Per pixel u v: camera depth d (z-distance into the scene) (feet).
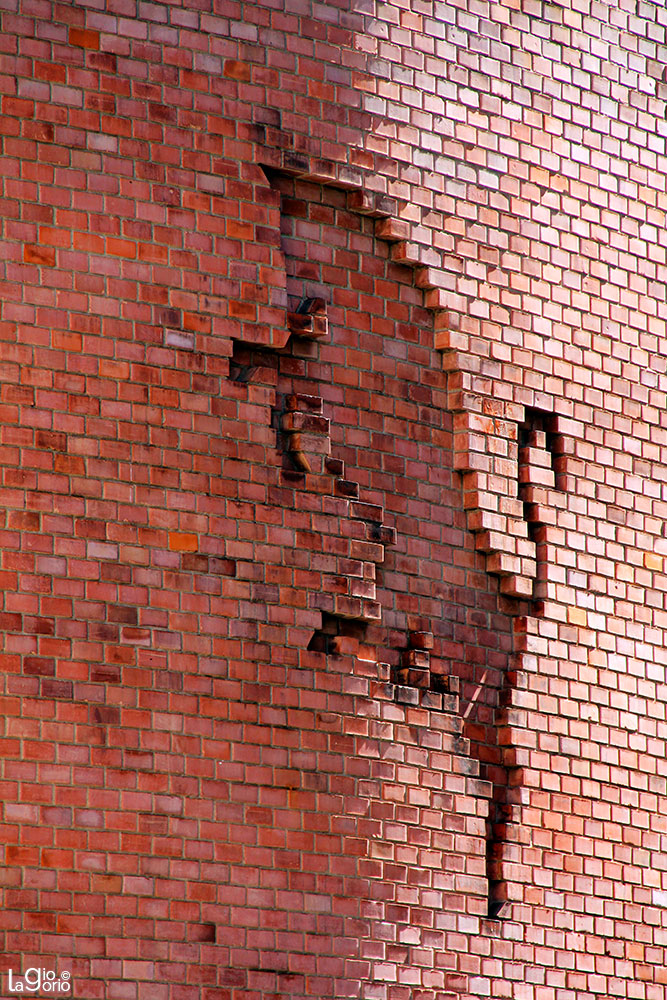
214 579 104.06
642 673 128.77
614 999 121.70
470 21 124.16
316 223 114.21
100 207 103.30
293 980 102.42
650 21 137.28
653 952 125.39
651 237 134.92
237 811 102.22
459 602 118.32
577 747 123.34
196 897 99.66
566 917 119.96
